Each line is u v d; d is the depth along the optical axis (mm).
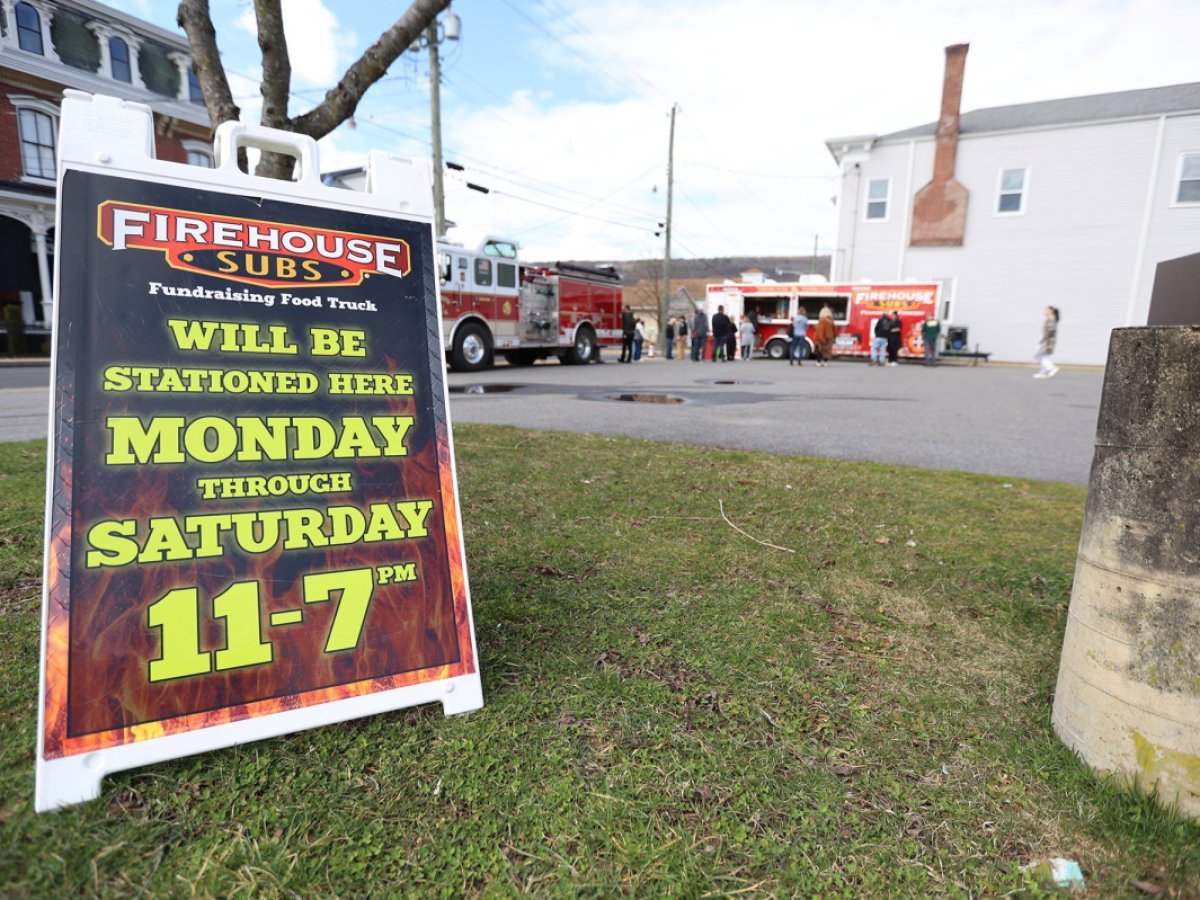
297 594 1629
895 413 8281
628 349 21141
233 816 1405
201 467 1568
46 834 1313
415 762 1604
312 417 1702
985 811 1530
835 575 2895
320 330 1739
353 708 1641
